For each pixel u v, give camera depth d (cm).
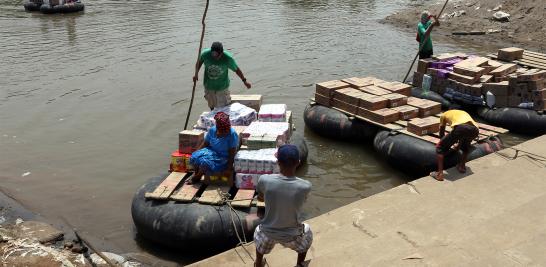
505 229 579
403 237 591
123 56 1792
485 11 2469
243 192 716
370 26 2409
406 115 995
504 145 1034
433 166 864
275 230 498
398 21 2523
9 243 702
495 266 479
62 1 2770
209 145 732
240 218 670
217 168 716
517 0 2439
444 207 686
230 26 2339
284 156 478
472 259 497
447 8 2641
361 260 537
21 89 1430
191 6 2969
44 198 855
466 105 1173
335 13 2788
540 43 2048
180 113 1250
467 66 1180
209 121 895
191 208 685
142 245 720
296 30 2270
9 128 1155
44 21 2514
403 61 1734
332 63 1705
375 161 984
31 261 659
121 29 2272
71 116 1230
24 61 1734
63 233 741
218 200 691
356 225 650
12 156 1012
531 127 1066
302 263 529
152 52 1847
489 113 1125
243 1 3192
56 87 1448
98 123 1186
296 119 1209
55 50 1889
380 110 1009
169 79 1527
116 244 722
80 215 802
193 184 744
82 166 971
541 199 647
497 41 2111
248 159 717
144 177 927
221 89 1004
